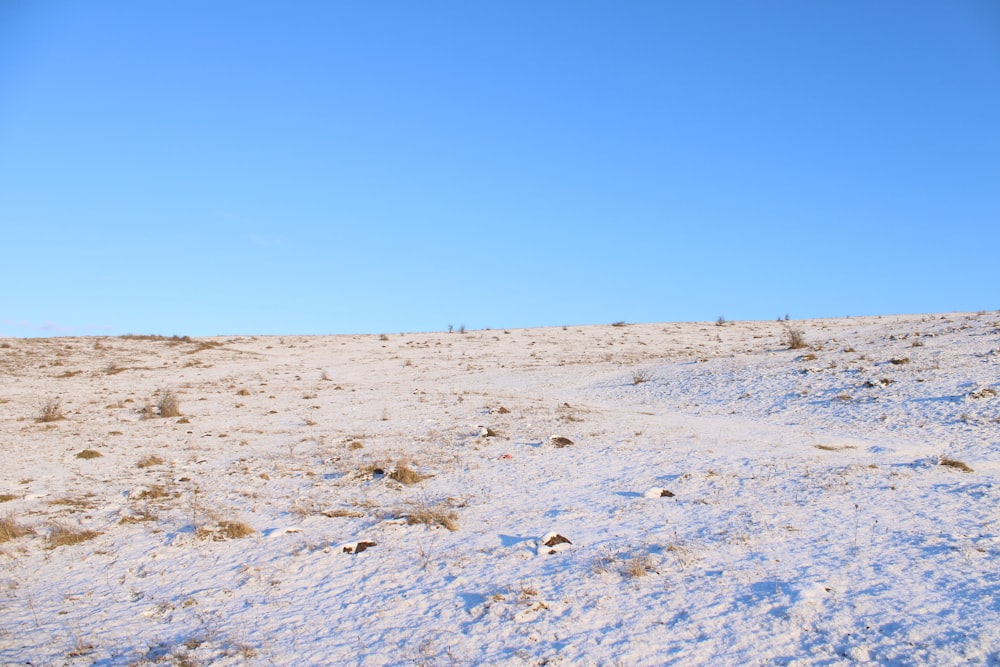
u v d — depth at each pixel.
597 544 10.58
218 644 7.62
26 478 15.74
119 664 7.17
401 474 15.27
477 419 23.20
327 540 11.12
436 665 6.96
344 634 7.84
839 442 19.55
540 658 7.01
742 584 8.73
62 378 37.16
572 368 40.50
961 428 20.73
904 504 12.42
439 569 9.74
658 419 23.83
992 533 10.59
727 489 13.80
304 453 18.41
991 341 33.53
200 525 11.81
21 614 8.56
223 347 50.72
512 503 13.31
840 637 7.26
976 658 6.73
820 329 53.88
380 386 34.75
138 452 18.89
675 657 6.96
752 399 27.64
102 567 10.23
